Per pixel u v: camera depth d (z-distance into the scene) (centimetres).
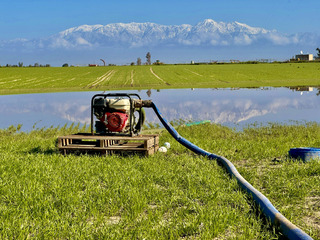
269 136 1280
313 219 537
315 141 1119
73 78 5638
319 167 785
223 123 1664
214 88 4022
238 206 572
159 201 600
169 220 529
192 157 916
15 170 782
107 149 981
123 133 1055
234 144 1091
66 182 686
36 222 508
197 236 479
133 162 868
